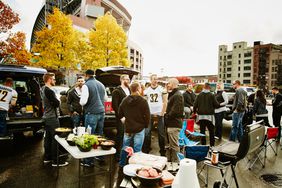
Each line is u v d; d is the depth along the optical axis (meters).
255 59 87.81
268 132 5.16
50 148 5.10
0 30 21.48
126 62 26.73
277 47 86.12
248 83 90.19
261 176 4.60
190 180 1.81
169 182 2.35
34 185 3.98
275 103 7.92
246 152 3.34
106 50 25.89
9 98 5.93
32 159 5.40
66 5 76.19
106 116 7.14
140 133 4.47
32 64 22.61
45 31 22.08
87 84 4.79
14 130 6.41
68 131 4.28
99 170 4.70
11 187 3.89
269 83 84.06
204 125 6.38
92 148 3.57
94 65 24.59
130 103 4.38
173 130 5.08
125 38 27.00
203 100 6.27
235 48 93.88
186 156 3.66
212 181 4.27
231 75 95.62
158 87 5.98
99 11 63.34
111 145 3.54
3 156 5.62
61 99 8.03
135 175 2.47
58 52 22.00
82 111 6.33
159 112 5.85
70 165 4.99
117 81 8.07
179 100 5.04
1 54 21.69
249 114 7.98
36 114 7.00
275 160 5.65
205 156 3.64
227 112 8.93
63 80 23.58
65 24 22.72
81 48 25.36
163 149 5.63
